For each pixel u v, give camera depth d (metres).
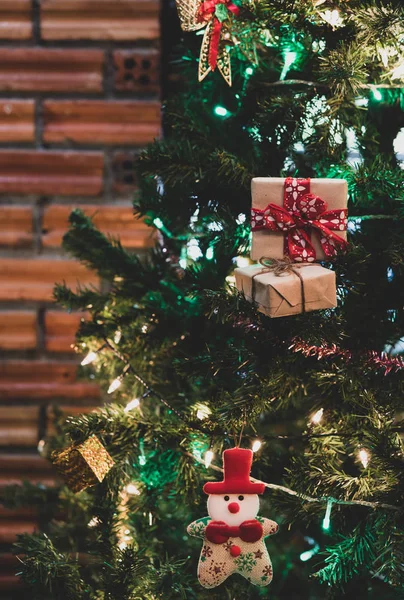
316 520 1.68
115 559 1.60
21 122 1.90
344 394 1.57
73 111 1.89
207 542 1.54
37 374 1.94
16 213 1.91
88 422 1.61
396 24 1.56
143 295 1.74
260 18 1.61
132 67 1.88
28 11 1.87
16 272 1.92
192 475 1.61
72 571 1.59
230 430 1.59
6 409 1.94
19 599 1.94
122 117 1.90
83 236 1.75
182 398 1.72
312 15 1.59
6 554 1.95
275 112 1.63
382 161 1.64
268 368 1.59
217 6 1.58
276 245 1.58
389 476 1.54
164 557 1.67
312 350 1.58
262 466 1.67
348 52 1.58
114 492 1.63
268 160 1.68
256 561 1.53
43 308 1.93
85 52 1.88
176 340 1.71
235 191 1.67
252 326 1.60
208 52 1.60
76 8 1.87
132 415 1.64
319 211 1.56
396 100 1.72
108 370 1.76
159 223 1.75
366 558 1.58
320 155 1.62
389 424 1.56
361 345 1.62
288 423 1.80
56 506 1.85
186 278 1.69
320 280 1.53
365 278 1.62
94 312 1.75
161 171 1.64
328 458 1.61
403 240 1.58
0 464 1.95
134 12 1.87
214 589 1.61
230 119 1.72
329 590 1.64
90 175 1.91
